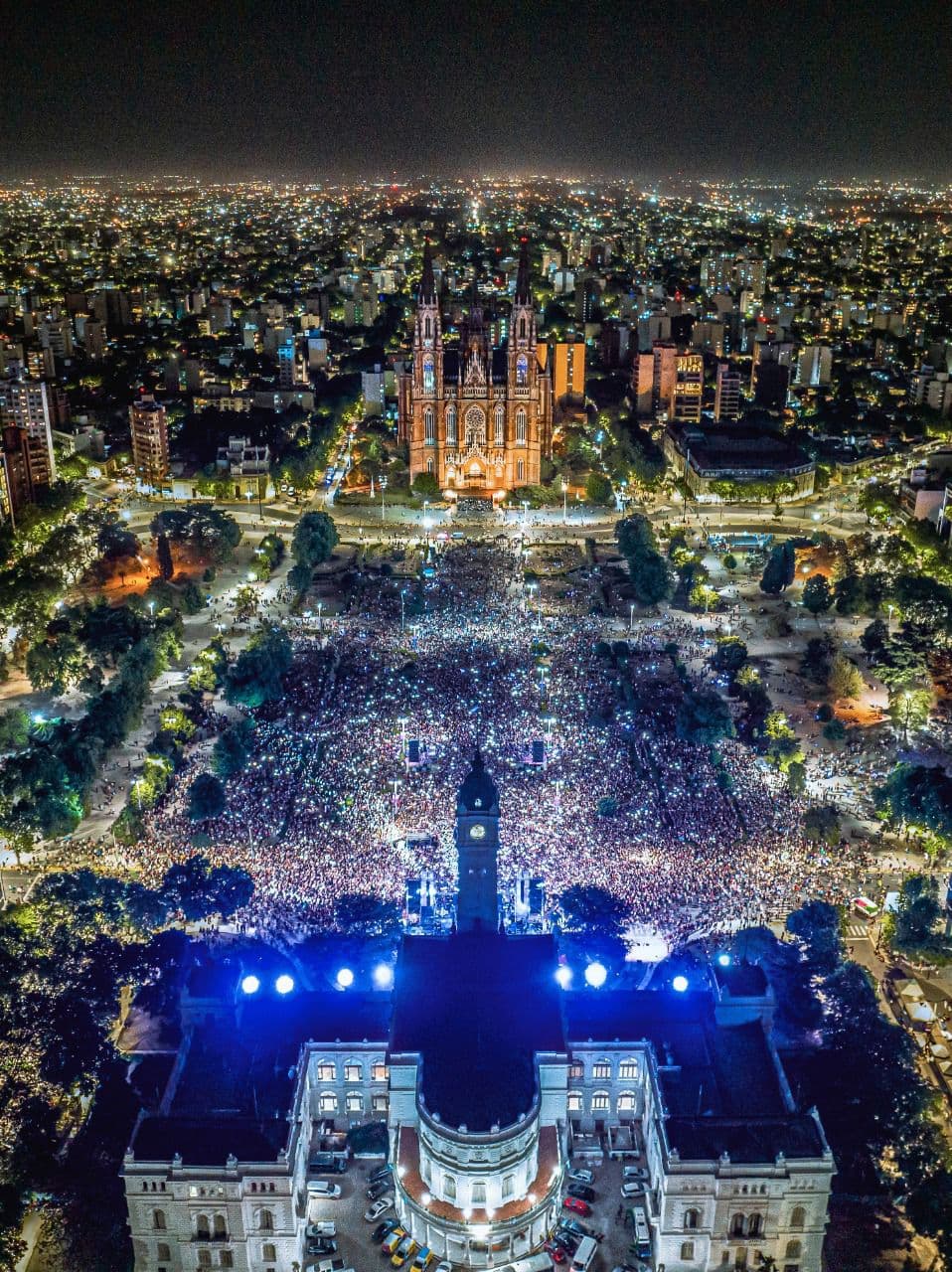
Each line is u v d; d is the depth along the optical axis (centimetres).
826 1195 19500
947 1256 19275
